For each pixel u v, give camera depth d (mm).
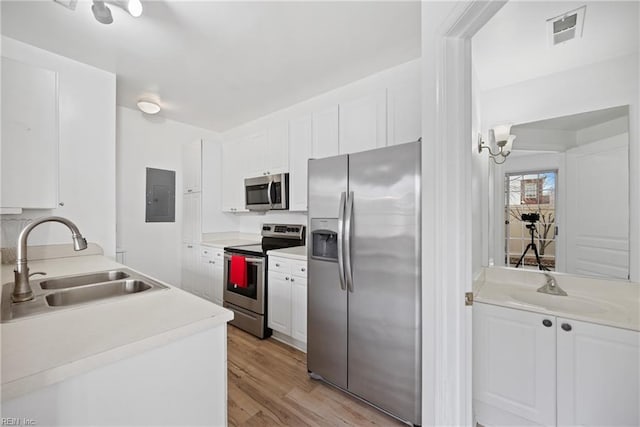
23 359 701
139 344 815
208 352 1000
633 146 1539
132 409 825
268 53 2098
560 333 1374
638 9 1325
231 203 3682
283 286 2566
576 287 1698
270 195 3078
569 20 1425
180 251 3795
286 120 3225
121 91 2777
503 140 1976
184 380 938
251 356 2375
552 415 1396
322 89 2729
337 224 1883
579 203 1719
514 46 1620
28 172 1834
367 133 2357
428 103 1247
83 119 2219
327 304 1954
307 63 2244
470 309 1177
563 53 1657
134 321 954
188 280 3727
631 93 1569
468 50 1177
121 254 3186
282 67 2305
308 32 1844
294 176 2932
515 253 1941
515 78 1945
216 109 3254
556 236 1797
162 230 3598
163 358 889
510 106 2016
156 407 875
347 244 1774
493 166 2043
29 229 1192
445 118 1157
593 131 1674
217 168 3785
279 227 3389
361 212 1763
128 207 3277
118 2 1494
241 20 1719
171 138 3672
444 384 1170
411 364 1542
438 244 1179
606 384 1268
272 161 3164
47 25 1771
